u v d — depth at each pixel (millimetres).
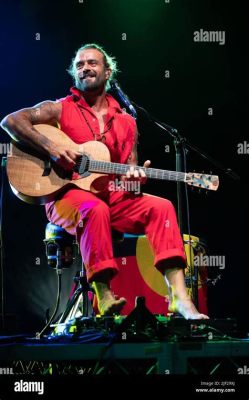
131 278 5664
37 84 7289
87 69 4793
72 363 3627
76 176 4508
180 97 7598
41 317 6277
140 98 7582
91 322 3984
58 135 4605
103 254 4105
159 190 7605
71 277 6258
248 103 7578
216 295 7496
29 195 4449
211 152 7609
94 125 4773
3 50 7285
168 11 7453
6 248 6387
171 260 4270
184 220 7590
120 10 7395
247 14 7438
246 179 7566
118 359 3518
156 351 3480
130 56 7508
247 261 7562
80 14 7359
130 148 4871
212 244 7617
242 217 7590
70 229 4453
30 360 3482
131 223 4508
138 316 3660
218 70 7574
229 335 3787
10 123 4492
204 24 7496
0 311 6133
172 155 7598
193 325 3744
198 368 3574
